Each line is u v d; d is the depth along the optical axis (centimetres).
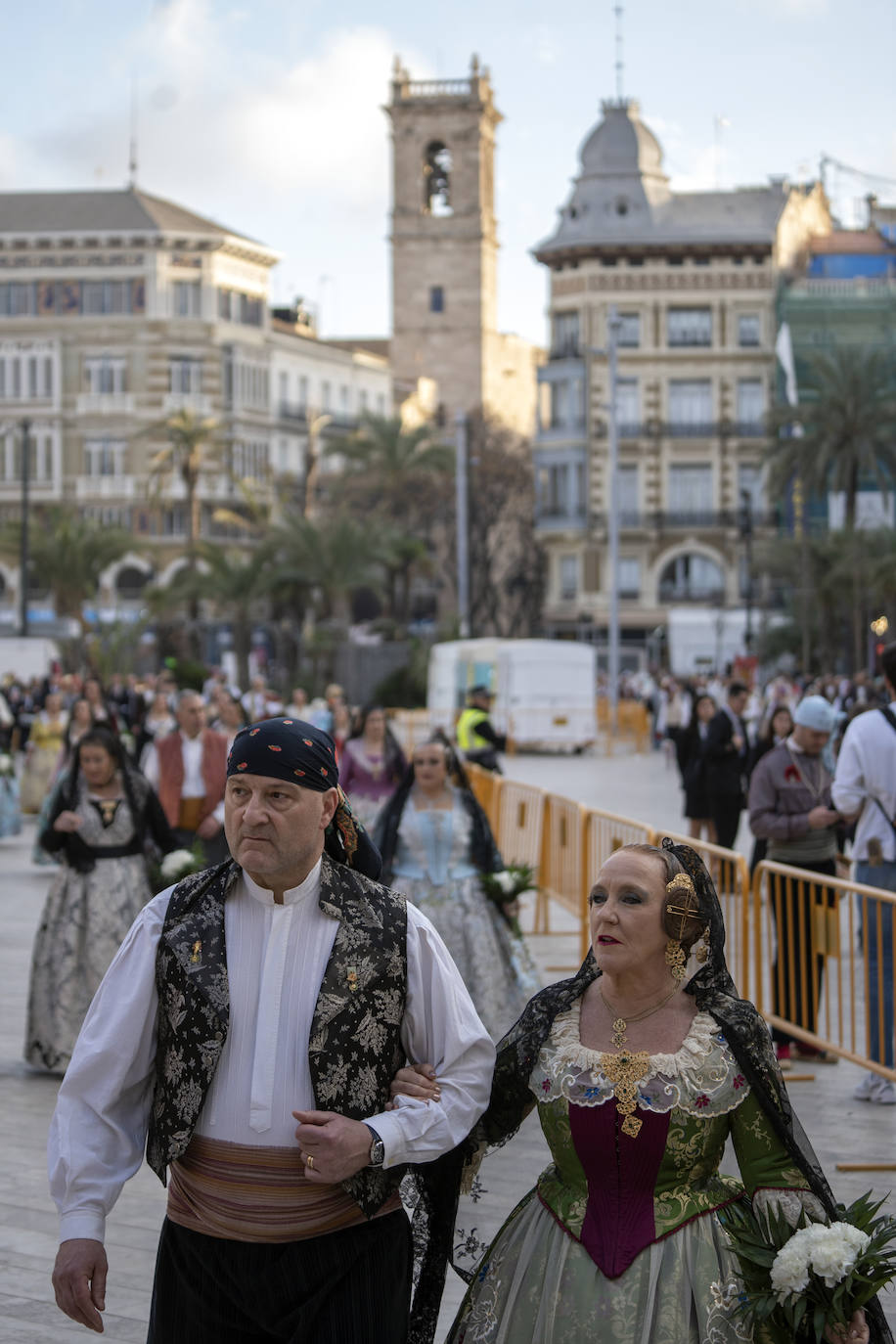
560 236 6881
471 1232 377
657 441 6769
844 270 6938
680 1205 333
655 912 335
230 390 7494
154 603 5734
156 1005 337
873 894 755
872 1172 670
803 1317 316
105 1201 329
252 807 328
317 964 334
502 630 7962
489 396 9006
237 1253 327
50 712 2247
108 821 842
